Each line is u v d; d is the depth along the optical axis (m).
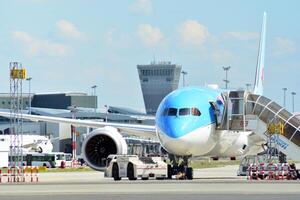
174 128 149.25
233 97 161.00
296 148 164.88
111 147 170.25
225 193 113.12
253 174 169.88
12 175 195.88
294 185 132.88
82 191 120.88
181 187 128.00
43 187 135.38
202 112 152.12
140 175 162.50
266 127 164.38
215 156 166.00
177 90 160.12
